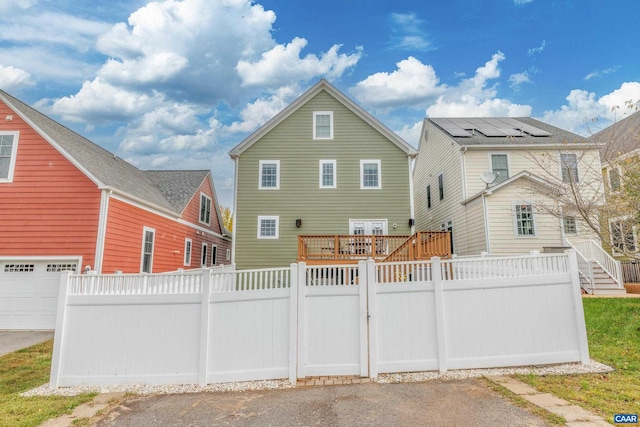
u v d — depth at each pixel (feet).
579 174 45.11
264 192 49.93
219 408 14.21
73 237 34.68
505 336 17.87
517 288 18.24
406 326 17.69
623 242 28.27
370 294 17.71
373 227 49.16
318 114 52.01
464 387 15.26
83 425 12.97
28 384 18.16
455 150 50.57
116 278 18.33
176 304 17.89
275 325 17.53
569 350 18.01
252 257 48.49
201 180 64.90
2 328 32.94
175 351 17.54
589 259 39.04
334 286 17.80
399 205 49.52
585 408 12.60
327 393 15.23
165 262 48.88
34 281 33.96
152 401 15.25
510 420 11.94
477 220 44.11
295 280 17.71
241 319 17.62
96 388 17.07
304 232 49.03
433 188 60.49
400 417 12.59
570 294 18.47
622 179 28.09
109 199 36.27
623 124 43.65
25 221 34.83
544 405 12.99
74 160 35.73
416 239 33.04
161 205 47.62
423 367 17.40
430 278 18.19
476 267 18.38
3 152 36.04
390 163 50.57
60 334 17.92
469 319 17.85
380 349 17.48
